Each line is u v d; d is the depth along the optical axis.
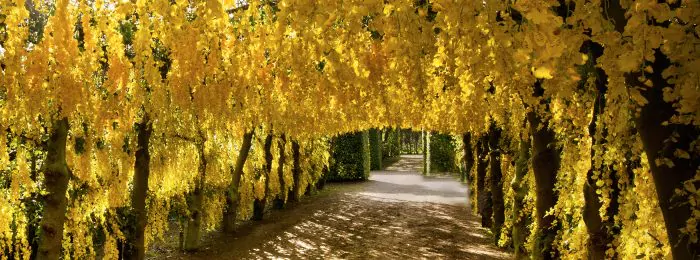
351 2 2.17
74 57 2.91
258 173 10.98
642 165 2.49
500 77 2.51
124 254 6.10
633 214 2.74
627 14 1.58
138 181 6.08
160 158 6.59
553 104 4.05
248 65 3.08
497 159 8.23
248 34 2.90
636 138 2.55
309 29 2.33
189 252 7.78
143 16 2.62
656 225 2.39
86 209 5.00
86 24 2.95
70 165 4.44
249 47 2.98
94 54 3.00
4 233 4.32
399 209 12.82
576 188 3.69
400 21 2.22
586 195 3.28
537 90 4.37
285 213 12.09
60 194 4.09
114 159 4.94
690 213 1.70
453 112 6.28
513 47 1.99
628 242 2.67
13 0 2.76
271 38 2.92
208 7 2.45
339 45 2.74
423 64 2.99
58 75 2.92
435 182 20.91
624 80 1.88
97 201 5.04
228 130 7.39
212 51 2.84
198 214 7.89
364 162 21.67
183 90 2.97
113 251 5.20
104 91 3.83
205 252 7.82
